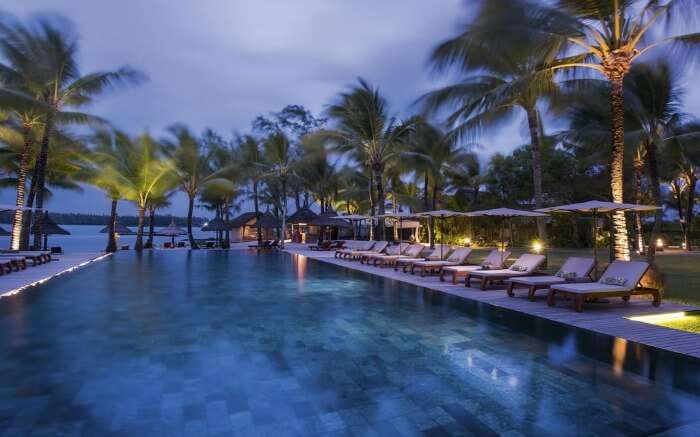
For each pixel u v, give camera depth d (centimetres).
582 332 562
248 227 4572
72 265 1559
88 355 456
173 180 2658
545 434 283
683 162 2162
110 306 752
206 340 520
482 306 755
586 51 1043
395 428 290
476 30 893
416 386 367
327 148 2262
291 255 2241
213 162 3069
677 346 494
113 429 287
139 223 2545
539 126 1705
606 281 786
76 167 2370
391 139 2078
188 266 1570
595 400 338
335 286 1025
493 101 1252
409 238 3528
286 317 657
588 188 2702
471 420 302
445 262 1263
